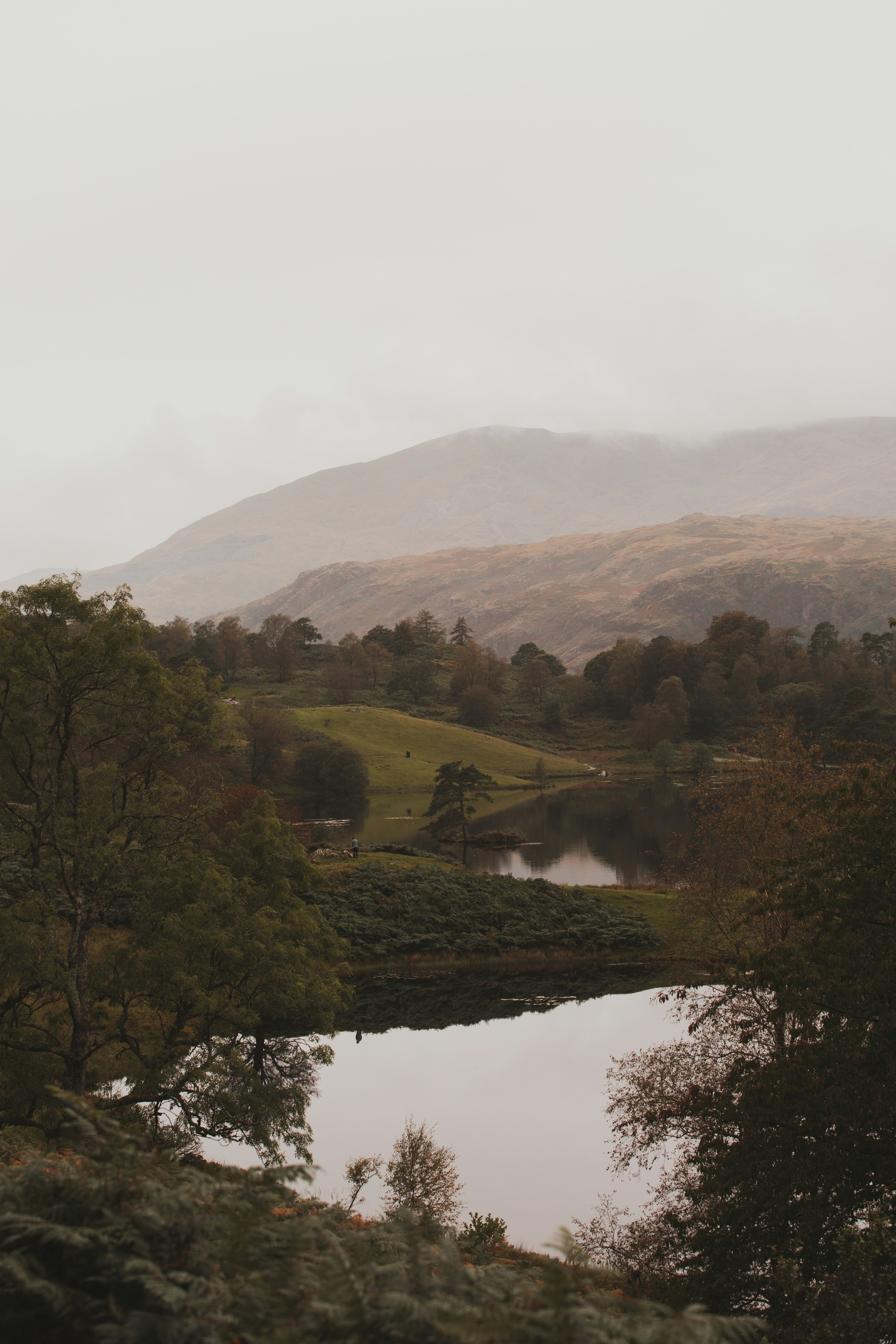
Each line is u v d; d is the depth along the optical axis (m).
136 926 27.66
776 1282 15.35
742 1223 17.28
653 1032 42.66
